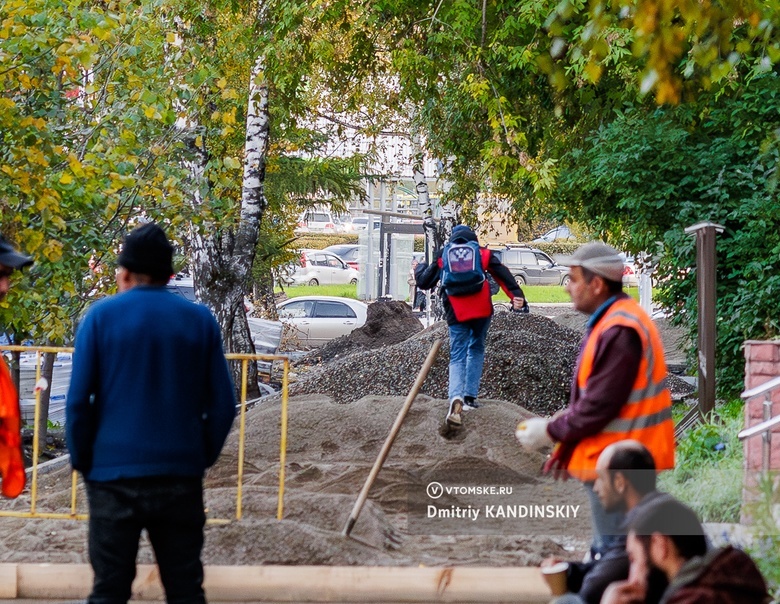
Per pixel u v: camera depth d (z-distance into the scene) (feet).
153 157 82.48
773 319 85.61
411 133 147.54
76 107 78.33
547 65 52.11
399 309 148.46
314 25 102.22
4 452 32.24
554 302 270.05
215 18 105.70
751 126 87.81
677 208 92.07
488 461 50.39
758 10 50.11
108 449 28.99
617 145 90.58
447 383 86.43
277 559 39.11
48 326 74.90
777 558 32.12
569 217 112.16
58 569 37.42
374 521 43.16
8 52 67.97
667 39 48.24
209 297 107.24
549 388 86.79
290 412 67.21
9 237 68.03
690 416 66.74
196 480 29.84
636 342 28.37
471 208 149.89
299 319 176.35
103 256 80.74
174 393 29.43
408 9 104.47
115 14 73.41
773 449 48.29
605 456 27.71
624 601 25.88
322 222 416.87
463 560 38.19
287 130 129.80
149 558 39.70
